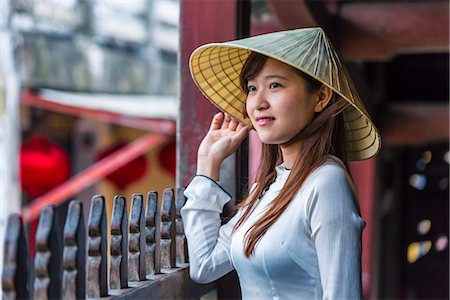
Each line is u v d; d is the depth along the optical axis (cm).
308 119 167
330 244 153
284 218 160
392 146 686
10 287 121
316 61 162
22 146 574
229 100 191
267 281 164
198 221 180
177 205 201
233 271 226
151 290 164
